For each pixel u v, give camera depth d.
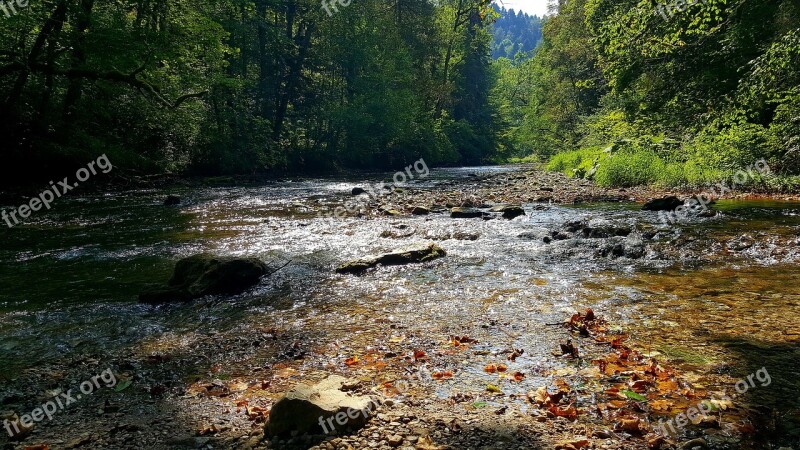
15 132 19.88
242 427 3.41
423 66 49.62
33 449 3.19
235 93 31.11
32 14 18.42
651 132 23.28
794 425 3.18
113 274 7.90
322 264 8.30
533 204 15.23
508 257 8.48
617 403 3.54
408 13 46.53
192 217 13.52
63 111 22.48
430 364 4.32
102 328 5.56
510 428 3.26
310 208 15.18
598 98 38.59
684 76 19.56
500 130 68.25
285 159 35.00
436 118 52.81
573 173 25.62
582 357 4.36
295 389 3.48
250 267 7.19
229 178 26.45
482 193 18.59
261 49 33.62
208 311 6.09
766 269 7.06
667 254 8.20
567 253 8.63
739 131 16.84
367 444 3.09
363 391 3.84
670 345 4.53
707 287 6.30
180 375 4.31
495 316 5.51
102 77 20.45
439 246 8.96
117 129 25.14
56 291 7.03
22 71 19.36
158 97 21.55
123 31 20.67
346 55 37.72
